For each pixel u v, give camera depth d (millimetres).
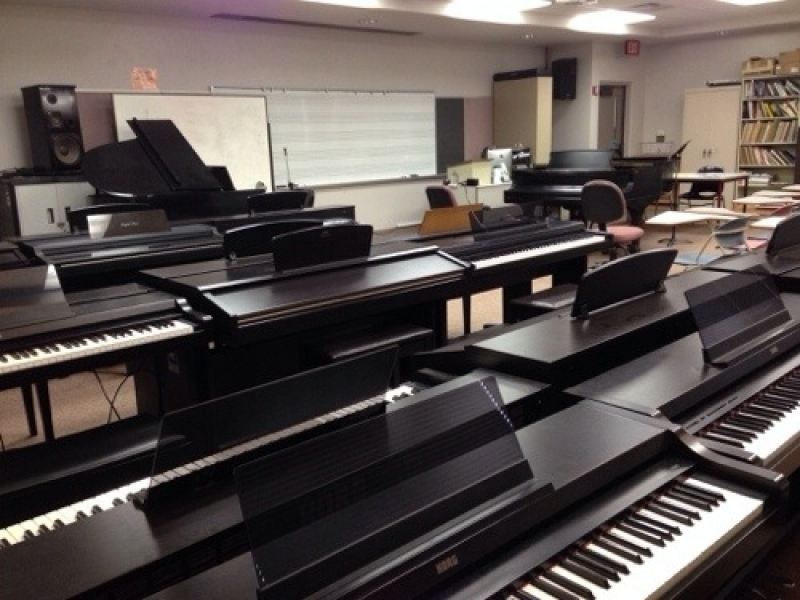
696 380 1729
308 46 7680
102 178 5023
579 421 1509
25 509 1819
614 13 8422
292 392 1385
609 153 7656
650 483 1376
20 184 5211
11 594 1032
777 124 9383
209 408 1283
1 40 5734
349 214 5035
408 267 3068
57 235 3967
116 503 1396
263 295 2605
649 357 1908
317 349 2766
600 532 1257
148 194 4738
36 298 2451
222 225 4375
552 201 7414
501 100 9688
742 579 1913
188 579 1080
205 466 1289
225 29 7016
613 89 11047
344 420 1447
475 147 9727
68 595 1030
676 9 8258
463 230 3924
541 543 1203
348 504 1059
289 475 1021
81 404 3785
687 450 1459
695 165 10242
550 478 1266
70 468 1914
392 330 3021
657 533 1248
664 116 10938
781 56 9148
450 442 1199
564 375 1802
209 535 1173
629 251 6391
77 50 6129
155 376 2883
